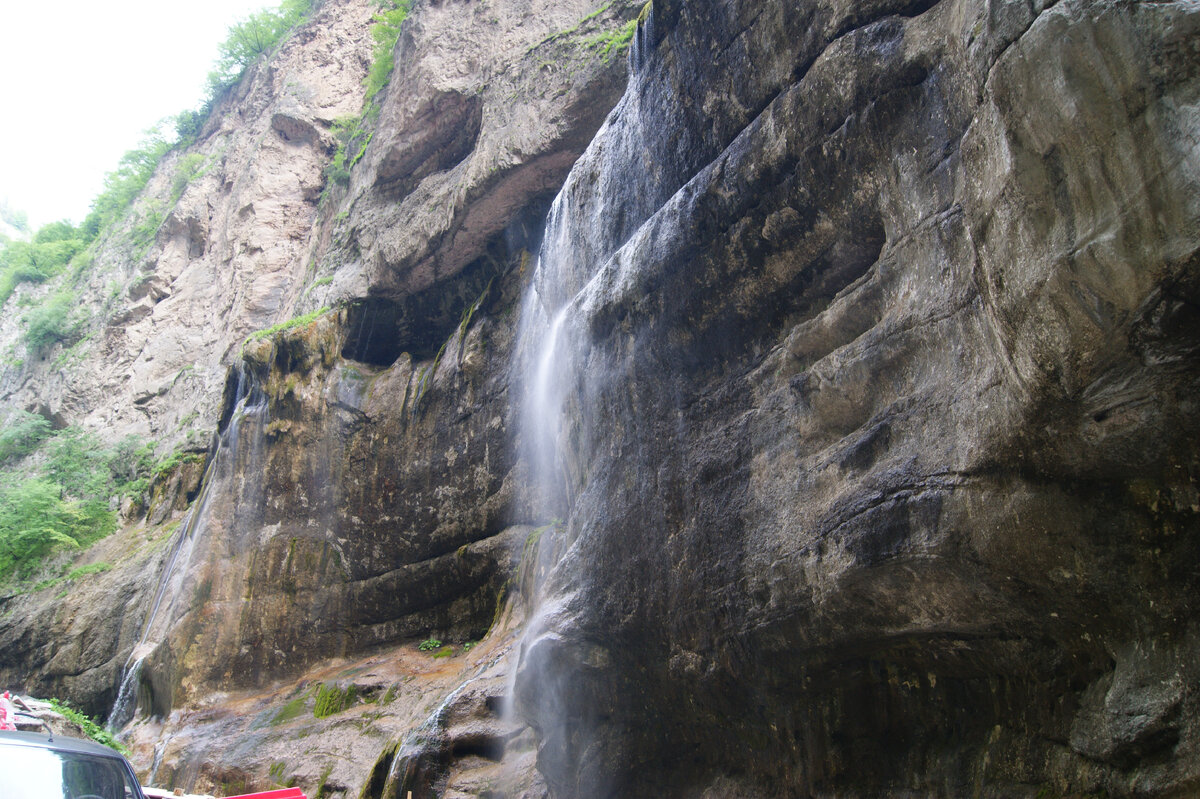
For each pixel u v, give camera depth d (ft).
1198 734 15.05
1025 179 15.29
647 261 29.84
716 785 28.40
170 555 78.64
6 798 14.61
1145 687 15.98
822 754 24.70
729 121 27.40
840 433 23.24
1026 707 19.77
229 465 68.54
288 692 58.80
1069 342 15.02
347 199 85.56
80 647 82.43
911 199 20.72
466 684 40.68
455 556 57.88
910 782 22.43
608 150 35.91
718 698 27.53
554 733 32.81
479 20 71.10
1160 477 15.40
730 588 25.90
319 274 80.94
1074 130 14.37
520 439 55.88
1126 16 13.47
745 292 26.84
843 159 22.63
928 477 19.19
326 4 127.85
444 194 66.90
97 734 39.75
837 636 23.00
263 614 63.77
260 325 102.58
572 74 57.93
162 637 66.13
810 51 24.08
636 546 30.07
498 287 62.59
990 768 20.31
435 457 61.82
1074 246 14.57
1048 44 14.33
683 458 28.86
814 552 22.65
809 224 24.34
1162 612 15.78
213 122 143.23
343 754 47.50
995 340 17.03
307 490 66.44
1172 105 13.26
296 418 67.67
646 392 30.83
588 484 33.63
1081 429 15.74
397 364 68.44
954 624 20.07
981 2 17.17
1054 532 16.72
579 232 38.63
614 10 59.47
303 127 111.75
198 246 122.11
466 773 36.65
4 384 138.62
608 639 30.53
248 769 50.19
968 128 17.33
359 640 62.18
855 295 22.77
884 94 21.11
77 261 154.40
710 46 28.14
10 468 117.80
